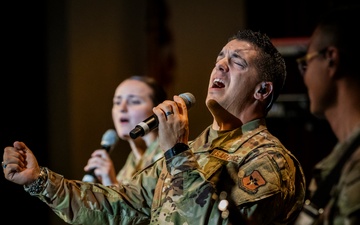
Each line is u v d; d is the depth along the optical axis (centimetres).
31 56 960
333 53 404
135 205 477
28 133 960
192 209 406
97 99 991
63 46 965
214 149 446
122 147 1000
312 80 414
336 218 375
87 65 980
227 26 977
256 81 447
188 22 1003
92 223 472
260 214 404
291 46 827
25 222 959
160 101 712
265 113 459
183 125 429
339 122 407
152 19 1008
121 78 1017
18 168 457
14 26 946
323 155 831
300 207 443
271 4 917
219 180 425
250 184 410
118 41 1010
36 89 966
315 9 881
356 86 400
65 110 966
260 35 459
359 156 377
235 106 448
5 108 945
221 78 450
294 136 838
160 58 1011
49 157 970
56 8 966
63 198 466
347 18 406
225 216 391
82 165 975
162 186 441
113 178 681
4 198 946
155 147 677
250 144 434
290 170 427
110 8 1002
